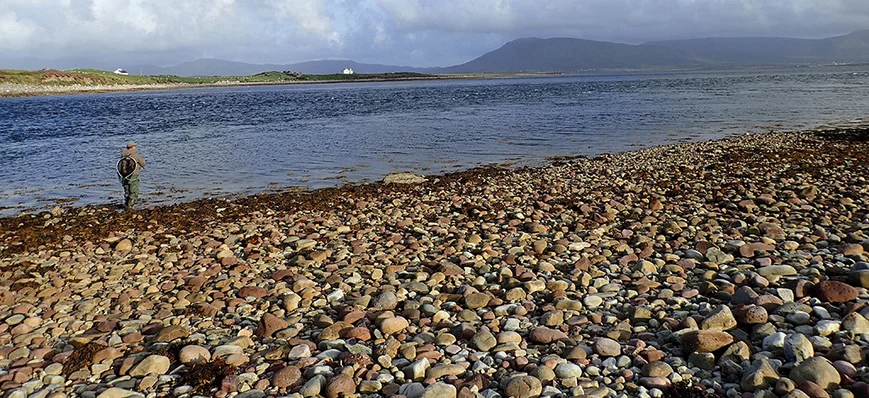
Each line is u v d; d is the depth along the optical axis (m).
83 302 9.12
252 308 8.64
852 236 10.42
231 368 6.43
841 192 15.20
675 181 18.61
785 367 5.54
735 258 9.73
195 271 10.80
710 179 18.69
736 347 5.87
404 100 81.31
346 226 14.05
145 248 12.69
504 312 7.91
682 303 7.73
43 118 57.03
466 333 7.06
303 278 9.73
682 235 11.57
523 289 8.62
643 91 91.12
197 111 65.12
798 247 10.11
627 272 9.38
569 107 57.94
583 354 6.28
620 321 7.28
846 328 6.17
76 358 6.82
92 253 12.57
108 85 164.00
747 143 27.34
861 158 21.44
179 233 14.18
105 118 56.00
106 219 16.25
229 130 41.31
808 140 27.39
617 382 5.66
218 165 25.84
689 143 29.17
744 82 114.69
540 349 6.62
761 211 13.52
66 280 10.46
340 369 6.30
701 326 6.68
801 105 51.88
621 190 17.44
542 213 14.66
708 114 45.94
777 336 6.00
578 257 10.32
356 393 5.78
